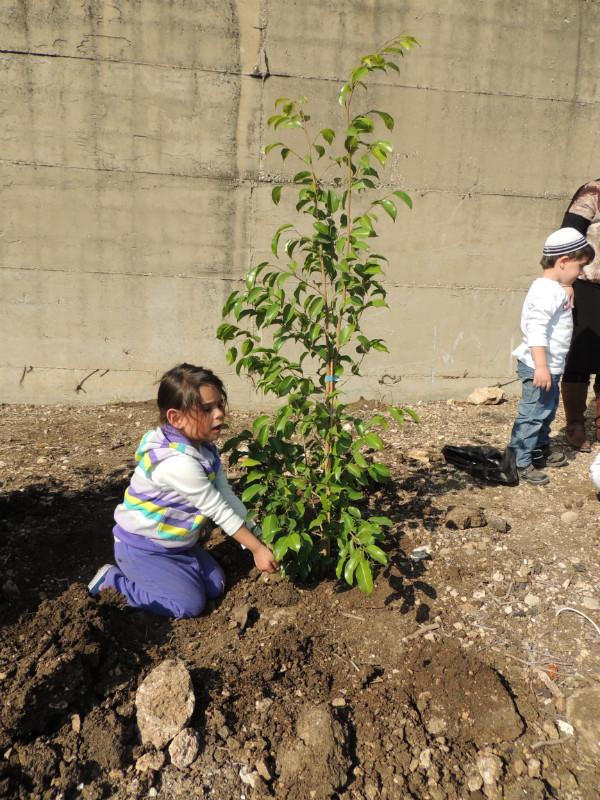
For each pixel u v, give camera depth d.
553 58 4.61
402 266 4.87
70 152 4.41
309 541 2.45
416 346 5.07
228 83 4.40
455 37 4.48
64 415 4.73
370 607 2.62
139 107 4.38
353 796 1.89
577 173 4.86
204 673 2.26
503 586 2.75
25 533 2.99
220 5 4.26
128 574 2.55
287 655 2.35
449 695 2.20
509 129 4.70
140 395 4.98
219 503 2.43
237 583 2.76
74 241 4.58
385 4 4.37
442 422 4.71
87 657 2.19
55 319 4.74
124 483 3.59
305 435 2.47
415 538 3.08
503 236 4.90
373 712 2.13
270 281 2.48
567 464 3.95
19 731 1.94
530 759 2.00
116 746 1.96
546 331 3.39
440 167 4.71
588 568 2.88
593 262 3.81
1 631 2.30
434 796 1.89
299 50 4.39
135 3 4.20
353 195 4.69
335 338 2.55
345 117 4.55
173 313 4.80
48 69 4.26
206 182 4.55
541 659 2.38
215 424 2.40
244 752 1.99
